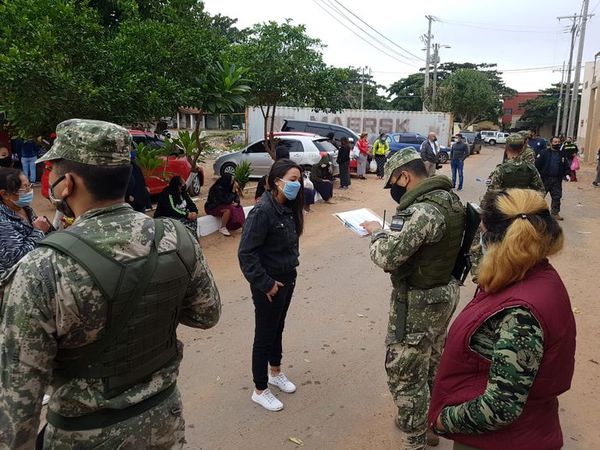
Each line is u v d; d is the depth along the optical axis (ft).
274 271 10.66
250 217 10.42
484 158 97.76
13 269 4.49
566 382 5.36
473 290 19.45
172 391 5.45
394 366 8.75
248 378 12.47
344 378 12.57
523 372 5.00
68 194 4.89
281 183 10.49
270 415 10.96
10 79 18.19
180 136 30.40
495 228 5.60
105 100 20.71
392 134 77.61
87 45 20.77
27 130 21.16
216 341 14.49
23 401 4.36
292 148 48.80
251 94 41.01
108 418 4.83
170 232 5.32
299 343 14.46
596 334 15.08
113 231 4.80
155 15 29.63
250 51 40.55
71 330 4.50
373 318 16.35
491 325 5.42
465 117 172.24
